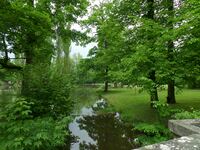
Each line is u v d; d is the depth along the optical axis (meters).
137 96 25.70
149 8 14.73
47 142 7.83
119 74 11.77
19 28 13.27
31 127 7.71
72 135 12.16
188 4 10.97
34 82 11.29
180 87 12.38
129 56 12.75
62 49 28.05
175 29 10.17
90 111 20.11
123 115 15.70
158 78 10.84
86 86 61.34
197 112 7.15
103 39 24.80
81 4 18.44
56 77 11.79
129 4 14.73
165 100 19.61
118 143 10.62
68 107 11.61
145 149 2.07
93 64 36.12
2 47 14.13
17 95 11.27
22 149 6.79
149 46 10.97
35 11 12.74
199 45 10.43
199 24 9.52
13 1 12.66
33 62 14.38
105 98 30.27
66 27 19.33
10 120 7.68
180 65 11.09
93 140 11.25
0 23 12.09
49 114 10.64
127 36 14.59
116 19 15.51
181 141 2.24
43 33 13.88
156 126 10.24
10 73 14.48
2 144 6.86
